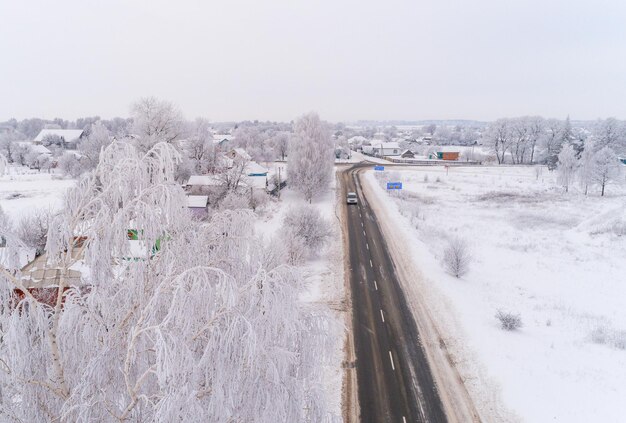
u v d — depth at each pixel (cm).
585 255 3669
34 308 657
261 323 679
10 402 651
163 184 684
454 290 2872
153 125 5584
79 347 706
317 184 5684
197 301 643
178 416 570
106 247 645
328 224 3800
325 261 3434
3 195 5228
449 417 1656
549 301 2742
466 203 5934
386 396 1780
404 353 2114
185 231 757
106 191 659
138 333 601
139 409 713
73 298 691
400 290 2897
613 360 2025
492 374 1916
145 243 668
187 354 588
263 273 688
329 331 852
